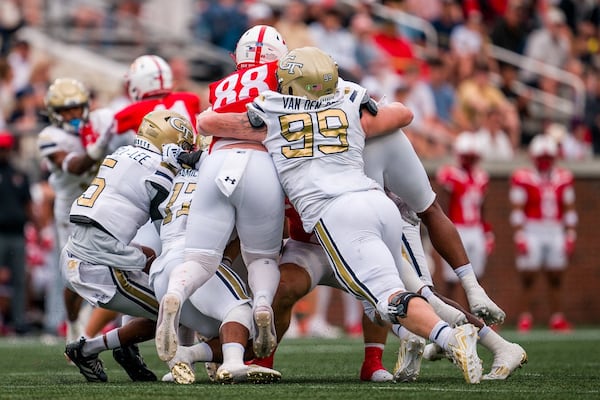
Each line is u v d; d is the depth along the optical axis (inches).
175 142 912.9
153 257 921.5
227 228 837.8
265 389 786.2
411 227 905.5
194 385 823.7
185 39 2437.3
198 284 825.5
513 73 2496.3
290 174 829.8
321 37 2242.9
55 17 2431.1
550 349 1391.5
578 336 1716.3
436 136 2215.8
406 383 858.1
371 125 842.8
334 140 826.8
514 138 2311.8
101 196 891.4
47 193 1911.9
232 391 772.6
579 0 2743.6
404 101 2119.8
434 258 1971.0
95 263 885.8
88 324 1225.4
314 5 2282.2
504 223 2105.1
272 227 841.5
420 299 794.2
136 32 2440.9
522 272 1971.0
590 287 2144.4
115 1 2482.8
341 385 831.7
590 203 2149.4
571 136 2373.3
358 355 1299.2
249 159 832.3
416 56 2395.4
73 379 960.9
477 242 1925.4
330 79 831.1
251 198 829.2
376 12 2432.3
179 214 872.3
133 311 898.1
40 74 2134.6
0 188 1769.2
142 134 915.4
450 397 737.0
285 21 2265.0
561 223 1987.0
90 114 1268.5
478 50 2432.3
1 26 2193.7
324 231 817.5
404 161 865.5
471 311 882.8
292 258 872.9
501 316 874.8
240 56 926.4
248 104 839.1
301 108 832.3
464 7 2549.2
